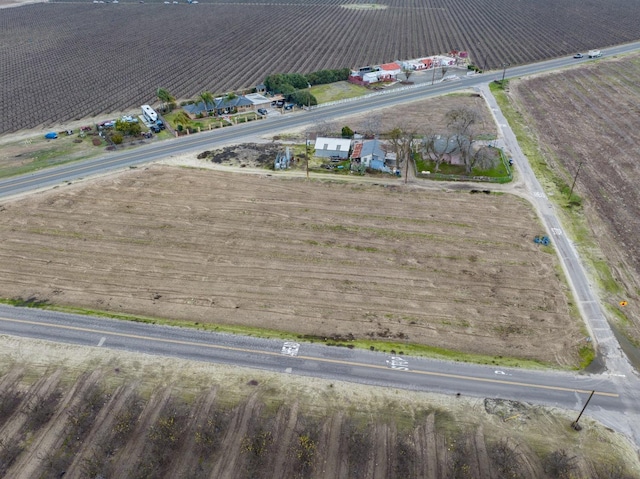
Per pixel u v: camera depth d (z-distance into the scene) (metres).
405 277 46.16
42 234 53.28
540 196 59.31
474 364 37.12
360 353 38.19
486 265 47.53
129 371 36.97
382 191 60.97
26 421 33.59
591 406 33.84
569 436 31.92
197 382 36.03
